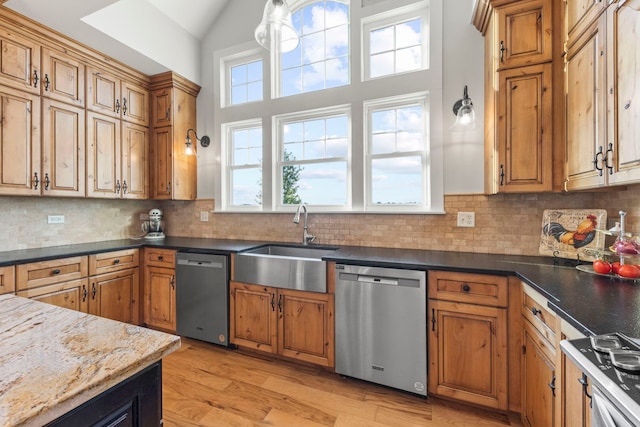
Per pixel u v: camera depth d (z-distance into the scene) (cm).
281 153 296
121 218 316
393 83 240
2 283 188
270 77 290
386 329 183
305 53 285
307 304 209
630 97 114
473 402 166
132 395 71
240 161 322
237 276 233
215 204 318
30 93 217
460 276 168
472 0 218
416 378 176
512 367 159
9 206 235
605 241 172
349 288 192
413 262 180
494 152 185
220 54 316
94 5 201
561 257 182
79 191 249
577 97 153
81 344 75
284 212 281
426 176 241
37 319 92
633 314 95
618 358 68
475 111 218
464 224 221
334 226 263
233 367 217
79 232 280
